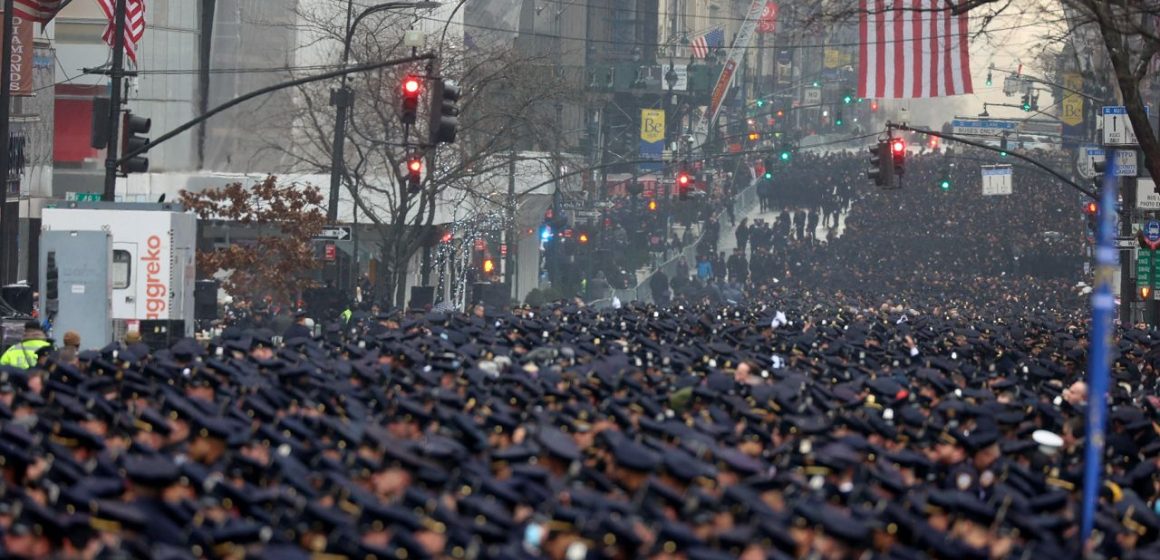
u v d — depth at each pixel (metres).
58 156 156.38
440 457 41.44
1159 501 49.28
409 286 180.88
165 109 156.88
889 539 36.44
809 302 170.88
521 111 151.88
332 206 126.25
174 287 94.12
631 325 103.94
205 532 34.16
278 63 163.25
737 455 41.66
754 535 33.88
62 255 90.00
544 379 62.47
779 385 65.25
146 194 153.62
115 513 33.41
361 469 39.75
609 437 44.56
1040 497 44.62
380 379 63.88
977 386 76.81
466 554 33.16
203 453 43.59
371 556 33.44
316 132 161.75
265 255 123.44
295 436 47.12
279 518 35.72
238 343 73.75
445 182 144.12
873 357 91.88
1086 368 98.31
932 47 125.81
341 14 162.38
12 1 102.00
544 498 37.97
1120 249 134.00
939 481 49.28
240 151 162.75
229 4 160.38
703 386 63.59
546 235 196.25
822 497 40.78
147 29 155.12
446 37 179.00
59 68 156.38
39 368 63.38
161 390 55.75
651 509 36.50
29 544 32.62
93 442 43.62
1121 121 120.44
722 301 182.00
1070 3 83.31
